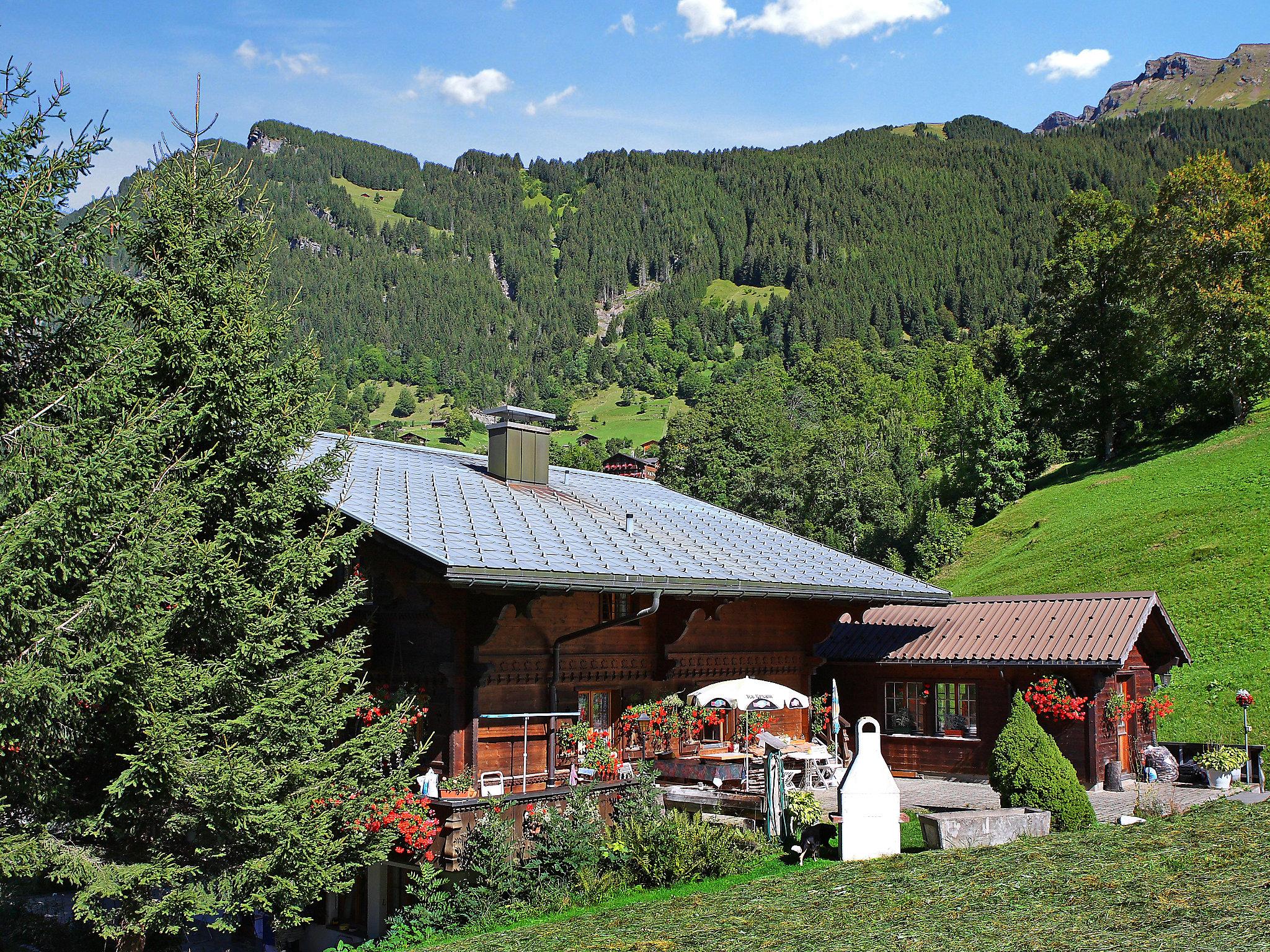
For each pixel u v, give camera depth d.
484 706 14.22
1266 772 21.97
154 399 10.82
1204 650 30.62
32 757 9.47
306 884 11.05
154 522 9.79
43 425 9.31
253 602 10.95
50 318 10.23
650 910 11.62
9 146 9.80
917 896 10.73
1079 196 67.75
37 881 14.94
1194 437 54.47
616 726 16.50
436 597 13.71
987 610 22.12
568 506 18.09
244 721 10.62
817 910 10.69
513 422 18.69
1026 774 13.91
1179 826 12.59
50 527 8.80
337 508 12.40
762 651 19.33
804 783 17.95
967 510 55.91
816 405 101.38
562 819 13.66
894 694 22.02
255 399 11.68
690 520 20.30
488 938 11.27
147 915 10.24
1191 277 54.38
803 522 62.34
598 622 16.06
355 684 14.52
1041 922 9.31
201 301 11.98
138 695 9.80
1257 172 55.56
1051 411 64.69
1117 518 45.03
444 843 13.24
